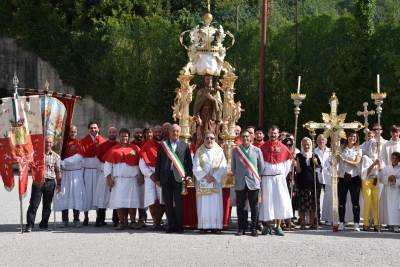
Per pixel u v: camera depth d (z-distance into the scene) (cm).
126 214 1538
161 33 3734
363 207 1547
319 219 1587
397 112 2772
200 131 1507
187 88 1505
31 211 1445
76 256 1127
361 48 2948
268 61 3353
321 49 3162
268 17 3791
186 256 1116
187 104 1505
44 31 4016
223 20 3916
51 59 3975
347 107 3005
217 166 1415
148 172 1457
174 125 1424
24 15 4025
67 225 1563
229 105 1521
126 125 3828
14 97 1448
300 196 1502
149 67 3744
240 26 3725
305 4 4109
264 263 1055
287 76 3216
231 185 1450
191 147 1518
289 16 4056
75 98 1544
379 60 2945
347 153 1479
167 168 1402
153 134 1495
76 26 4041
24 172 1441
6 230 1481
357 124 1452
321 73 3142
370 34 2966
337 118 1457
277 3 4141
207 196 1407
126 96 3781
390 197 1466
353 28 3056
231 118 1518
